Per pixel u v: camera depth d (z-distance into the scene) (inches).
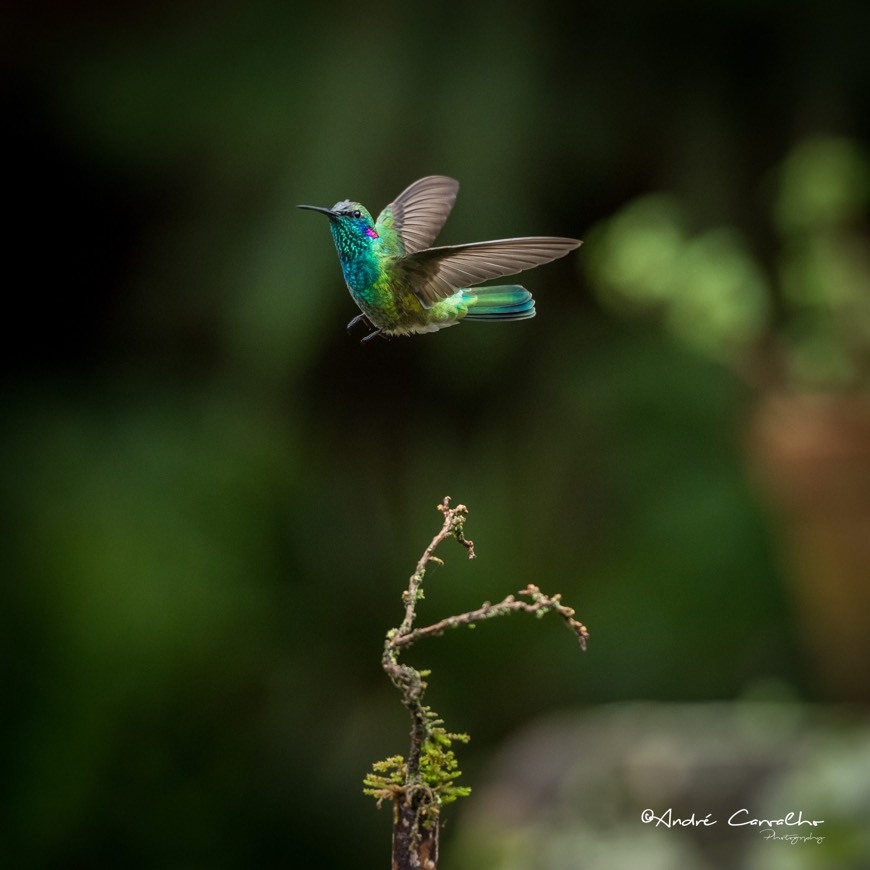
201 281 451.8
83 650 427.2
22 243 507.2
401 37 433.1
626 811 260.1
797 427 286.4
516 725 452.8
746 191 438.0
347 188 424.5
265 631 457.4
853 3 437.7
